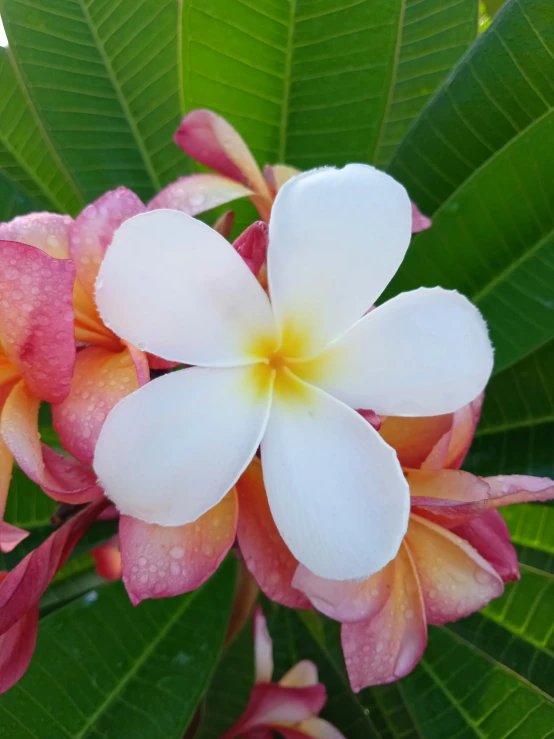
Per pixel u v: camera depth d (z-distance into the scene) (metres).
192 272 0.11
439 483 0.14
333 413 0.12
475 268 0.21
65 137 0.24
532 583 0.22
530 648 0.21
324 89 0.22
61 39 0.23
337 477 0.12
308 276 0.12
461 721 0.19
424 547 0.15
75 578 0.22
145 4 0.22
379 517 0.11
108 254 0.10
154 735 0.17
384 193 0.11
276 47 0.21
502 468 0.22
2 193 0.22
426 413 0.12
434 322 0.12
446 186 0.22
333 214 0.11
